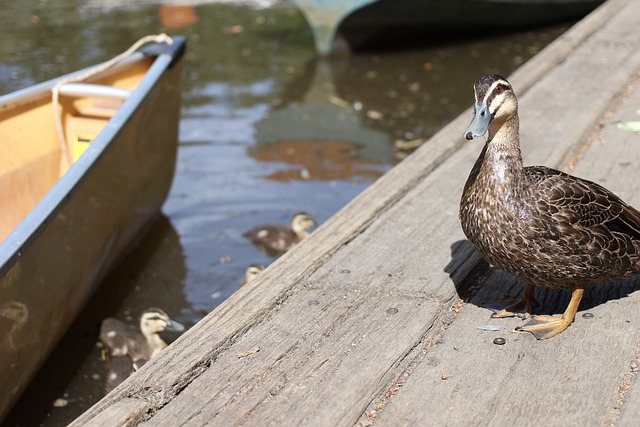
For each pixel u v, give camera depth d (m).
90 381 1.93
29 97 2.26
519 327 1.32
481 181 1.28
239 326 1.31
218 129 3.34
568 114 2.14
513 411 1.13
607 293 1.41
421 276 1.46
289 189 2.81
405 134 3.29
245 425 1.12
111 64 2.44
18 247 1.59
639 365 1.22
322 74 4.12
